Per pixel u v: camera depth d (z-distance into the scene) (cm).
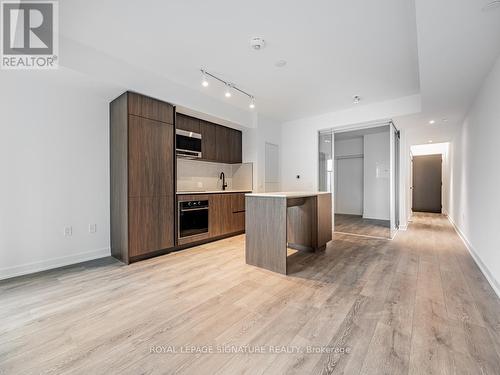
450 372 122
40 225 269
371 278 244
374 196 538
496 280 221
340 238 422
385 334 153
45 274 257
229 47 251
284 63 283
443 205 767
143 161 302
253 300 199
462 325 162
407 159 571
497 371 122
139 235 297
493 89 241
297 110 462
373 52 258
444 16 168
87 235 305
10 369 125
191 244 368
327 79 326
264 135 499
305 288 221
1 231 244
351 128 481
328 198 371
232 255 325
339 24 211
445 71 251
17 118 254
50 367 126
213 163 482
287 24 212
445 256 317
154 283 233
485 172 273
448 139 600
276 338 150
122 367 127
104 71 263
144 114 304
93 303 194
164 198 326
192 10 196
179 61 281
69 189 290
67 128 288
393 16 200
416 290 216
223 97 394
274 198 265
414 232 475
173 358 133
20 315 176
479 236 292
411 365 127
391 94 380
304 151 514
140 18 206
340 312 180
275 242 264
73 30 224
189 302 196
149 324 165
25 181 259
